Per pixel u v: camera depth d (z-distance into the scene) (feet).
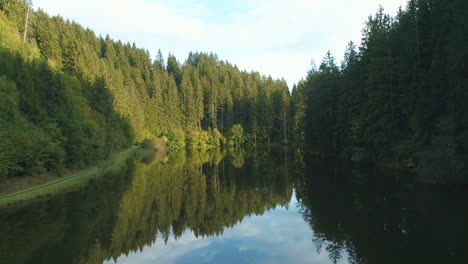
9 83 81.35
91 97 162.61
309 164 126.93
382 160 103.55
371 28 121.39
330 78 147.02
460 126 62.85
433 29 79.77
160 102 278.46
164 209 64.75
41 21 197.36
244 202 69.72
